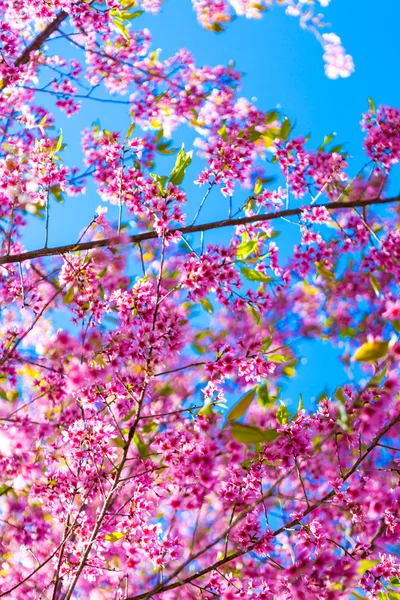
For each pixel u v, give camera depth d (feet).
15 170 13.82
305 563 12.87
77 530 12.91
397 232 14.78
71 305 13.25
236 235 14.46
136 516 12.66
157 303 12.17
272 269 13.93
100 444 12.67
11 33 15.29
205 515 16.29
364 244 15.07
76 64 17.51
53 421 14.20
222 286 12.79
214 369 12.14
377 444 12.41
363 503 13.78
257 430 7.82
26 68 15.92
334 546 14.61
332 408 13.88
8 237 13.17
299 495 16.92
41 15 15.05
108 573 16.43
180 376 17.29
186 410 12.00
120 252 14.87
